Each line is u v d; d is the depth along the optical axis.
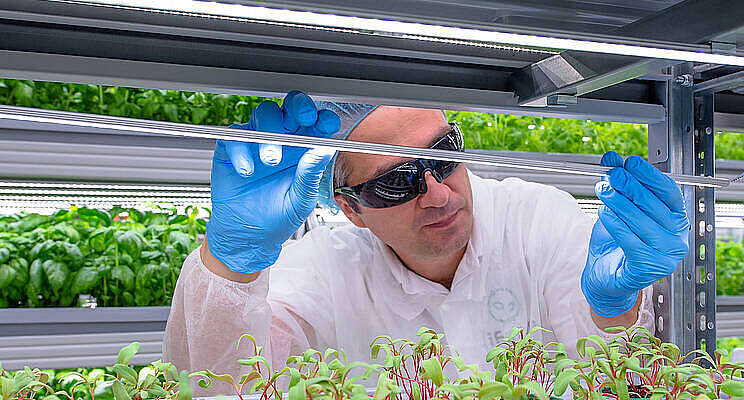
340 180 1.72
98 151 1.89
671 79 1.46
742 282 3.29
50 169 1.85
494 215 1.87
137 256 2.22
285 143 1.02
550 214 1.92
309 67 1.20
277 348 1.68
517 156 2.21
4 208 1.69
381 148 1.08
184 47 1.12
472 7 0.87
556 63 1.20
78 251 2.17
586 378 1.04
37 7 0.98
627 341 1.32
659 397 1.04
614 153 1.37
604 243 1.54
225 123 2.37
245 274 1.55
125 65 1.08
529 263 1.87
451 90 1.27
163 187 1.70
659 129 1.50
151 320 2.15
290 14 0.72
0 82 2.13
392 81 1.25
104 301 2.19
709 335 1.45
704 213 1.45
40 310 2.03
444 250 1.77
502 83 1.32
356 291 1.79
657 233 1.30
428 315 1.81
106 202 1.70
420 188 1.72
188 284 1.56
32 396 1.02
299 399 0.88
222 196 1.42
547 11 0.94
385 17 0.74
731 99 1.60
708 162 1.45
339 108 1.66
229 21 1.07
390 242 1.77
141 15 1.03
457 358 1.11
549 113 1.37
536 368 1.26
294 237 1.84
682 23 0.90
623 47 0.87
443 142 1.73
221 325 1.53
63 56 1.05
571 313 1.83
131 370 1.04
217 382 1.52
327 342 1.76
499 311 1.83
